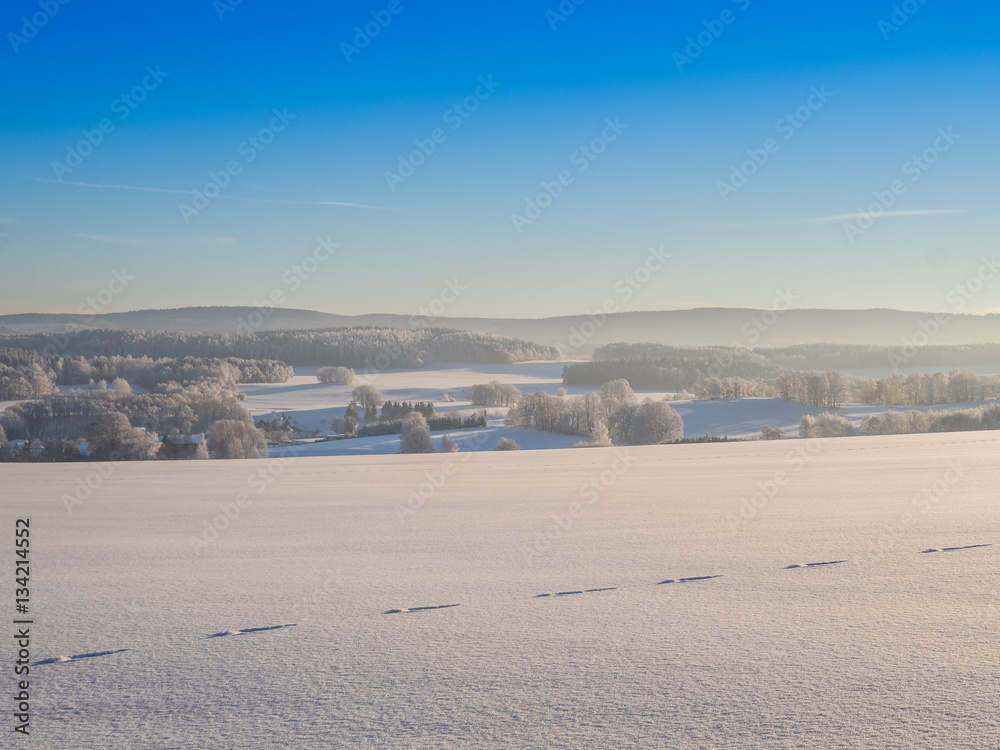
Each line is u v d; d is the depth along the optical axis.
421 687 5.07
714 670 5.20
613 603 7.10
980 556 8.74
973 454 27.20
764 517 12.62
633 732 4.28
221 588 8.15
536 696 4.84
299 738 4.34
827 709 4.50
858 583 7.57
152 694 5.08
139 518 14.53
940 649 5.47
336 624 6.63
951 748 3.96
